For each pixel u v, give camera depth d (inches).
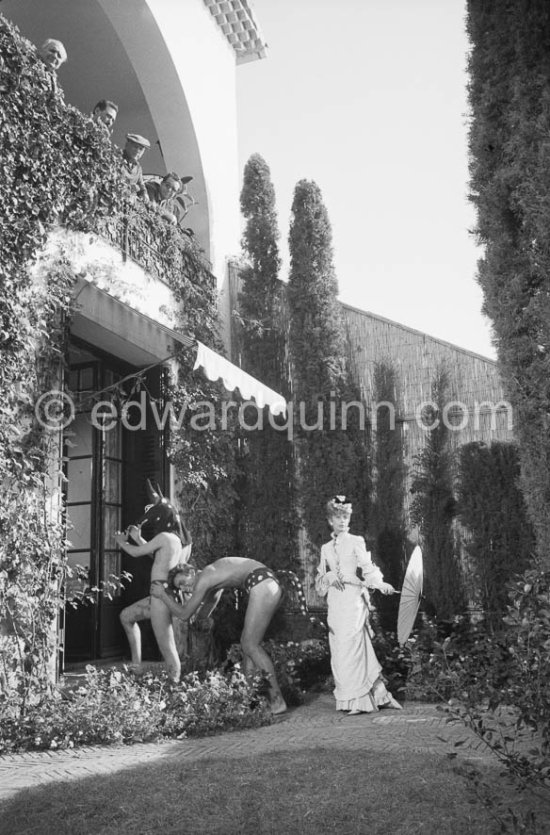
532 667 147.0
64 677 288.7
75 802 155.3
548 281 249.3
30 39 480.7
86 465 372.5
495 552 353.7
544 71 256.8
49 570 271.4
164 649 289.3
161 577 298.7
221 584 296.4
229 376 323.3
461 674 189.2
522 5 263.1
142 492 382.9
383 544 391.2
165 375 385.4
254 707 276.7
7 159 265.4
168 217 389.1
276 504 408.5
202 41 468.8
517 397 258.4
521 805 145.3
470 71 289.9
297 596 323.0
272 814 145.7
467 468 366.3
